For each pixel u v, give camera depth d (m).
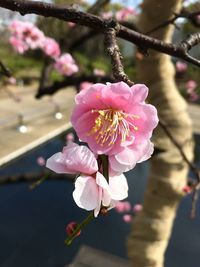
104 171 0.63
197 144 8.24
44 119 9.17
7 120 8.30
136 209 5.67
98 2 3.07
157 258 2.46
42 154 7.55
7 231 5.36
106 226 5.52
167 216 2.42
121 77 0.65
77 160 0.62
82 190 0.61
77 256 4.91
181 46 0.83
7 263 4.71
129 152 0.65
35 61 14.78
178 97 2.36
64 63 4.07
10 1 0.82
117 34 0.82
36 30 4.14
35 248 5.05
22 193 6.39
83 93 0.68
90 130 0.69
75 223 0.63
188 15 1.36
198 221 5.73
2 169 6.72
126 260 4.89
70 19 0.82
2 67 1.67
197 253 5.07
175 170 2.32
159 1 1.83
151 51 2.11
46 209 6.01
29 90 12.86
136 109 0.67
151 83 2.25
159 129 2.29
